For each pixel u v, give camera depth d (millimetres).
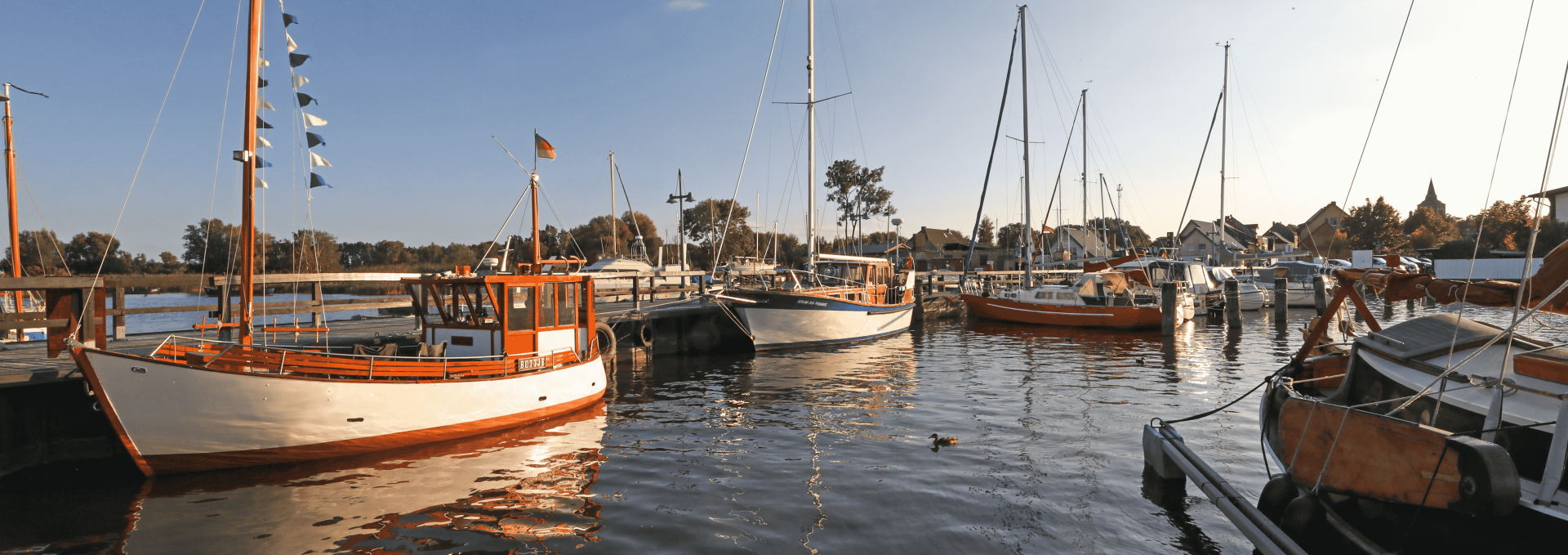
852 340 21328
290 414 7617
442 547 5773
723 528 6145
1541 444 4738
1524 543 4273
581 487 7340
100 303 7902
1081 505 6613
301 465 7934
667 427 10164
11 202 18812
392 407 8414
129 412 6824
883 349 19938
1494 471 4113
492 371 9625
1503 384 5105
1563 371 4770
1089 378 14359
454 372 9172
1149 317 24422
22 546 5750
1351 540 5246
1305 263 39312
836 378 14672
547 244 51469
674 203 38031
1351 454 5246
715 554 5586
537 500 6930
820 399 12320
